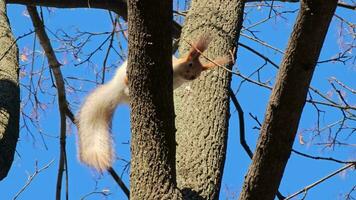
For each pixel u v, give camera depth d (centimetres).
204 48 795
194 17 879
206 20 866
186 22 886
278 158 577
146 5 568
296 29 534
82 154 794
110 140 835
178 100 788
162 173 621
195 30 861
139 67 595
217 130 746
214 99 776
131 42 591
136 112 619
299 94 553
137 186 626
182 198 627
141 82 601
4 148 670
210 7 883
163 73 595
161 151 621
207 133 738
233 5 891
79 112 882
